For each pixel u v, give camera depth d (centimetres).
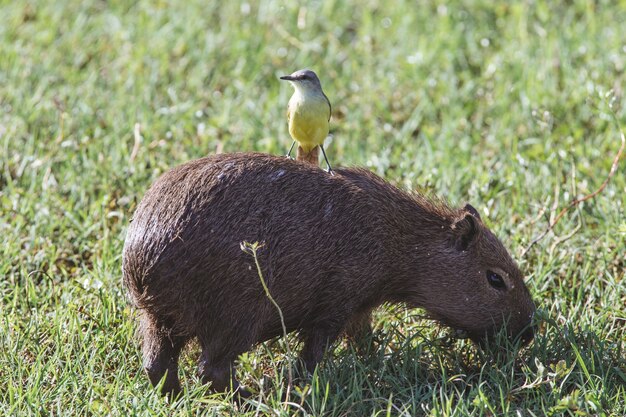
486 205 2289
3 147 2516
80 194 2333
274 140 2572
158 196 1608
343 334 1814
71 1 3484
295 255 1625
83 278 1977
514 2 3412
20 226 2153
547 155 2519
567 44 3103
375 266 1716
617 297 1953
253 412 1590
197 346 1758
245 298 1591
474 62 3109
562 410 1569
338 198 1680
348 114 2795
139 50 3080
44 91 2852
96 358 1734
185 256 1557
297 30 3300
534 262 2112
